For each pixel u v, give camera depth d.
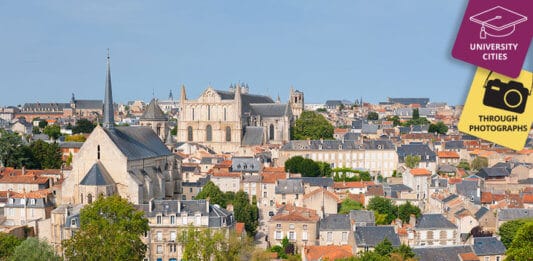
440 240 151.38
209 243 119.50
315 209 174.75
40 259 115.38
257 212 180.00
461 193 184.25
